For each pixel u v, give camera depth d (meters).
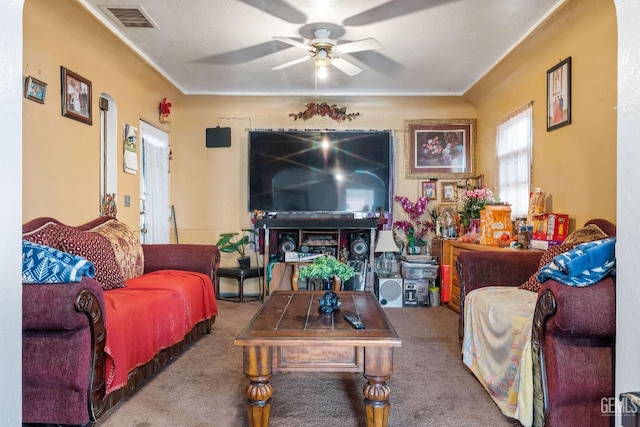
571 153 3.04
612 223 2.49
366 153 4.96
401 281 4.52
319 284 4.67
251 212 5.02
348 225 4.59
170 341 2.62
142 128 4.23
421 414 2.04
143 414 2.04
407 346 3.11
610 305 1.59
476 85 4.47
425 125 5.16
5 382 1.07
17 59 1.14
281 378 2.52
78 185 3.05
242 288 4.71
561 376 1.68
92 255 2.52
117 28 3.15
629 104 1.15
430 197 5.14
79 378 1.76
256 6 2.80
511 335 2.04
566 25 2.91
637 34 1.12
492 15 2.93
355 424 1.94
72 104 2.95
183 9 2.85
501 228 3.68
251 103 5.09
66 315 1.67
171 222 5.14
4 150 1.09
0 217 1.06
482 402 2.17
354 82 4.48
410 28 3.13
